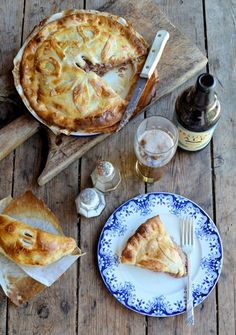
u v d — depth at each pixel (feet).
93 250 3.57
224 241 3.60
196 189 3.71
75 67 3.62
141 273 3.49
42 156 3.76
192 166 3.75
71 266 3.54
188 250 3.51
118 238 3.54
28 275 3.49
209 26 4.08
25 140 3.78
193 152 3.76
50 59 3.65
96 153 3.77
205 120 3.38
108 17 3.79
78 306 3.48
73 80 3.60
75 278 3.52
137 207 3.59
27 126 3.70
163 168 3.70
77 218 3.64
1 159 3.74
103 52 3.68
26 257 3.41
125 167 3.75
